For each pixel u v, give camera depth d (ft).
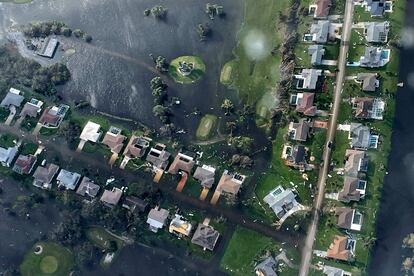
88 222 393.91
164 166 401.70
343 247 356.18
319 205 374.22
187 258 375.25
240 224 378.53
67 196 399.24
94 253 383.86
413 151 376.07
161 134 414.21
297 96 406.21
